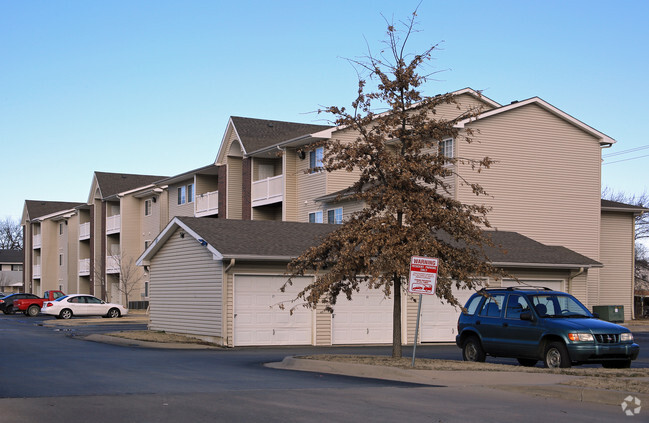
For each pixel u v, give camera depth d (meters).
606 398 12.05
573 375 14.70
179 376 14.84
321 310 27.02
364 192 18.31
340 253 17.78
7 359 18.62
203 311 26.94
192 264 28.03
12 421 9.40
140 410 10.33
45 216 76.00
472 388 13.59
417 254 16.50
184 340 26.84
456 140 36.34
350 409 10.80
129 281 59.28
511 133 37.88
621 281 42.88
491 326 18.53
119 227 61.34
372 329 27.89
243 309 25.80
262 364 18.45
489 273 17.67
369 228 17.44
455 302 17.12
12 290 102.06
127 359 18.95
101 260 63.81
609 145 40.38
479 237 17.64
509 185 37.53
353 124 18.00
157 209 57.88
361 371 16.11
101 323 40.06
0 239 134.12
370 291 28.02
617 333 16.75
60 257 76.69
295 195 42.16
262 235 27.80
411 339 28.42
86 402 11.01
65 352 21.17
